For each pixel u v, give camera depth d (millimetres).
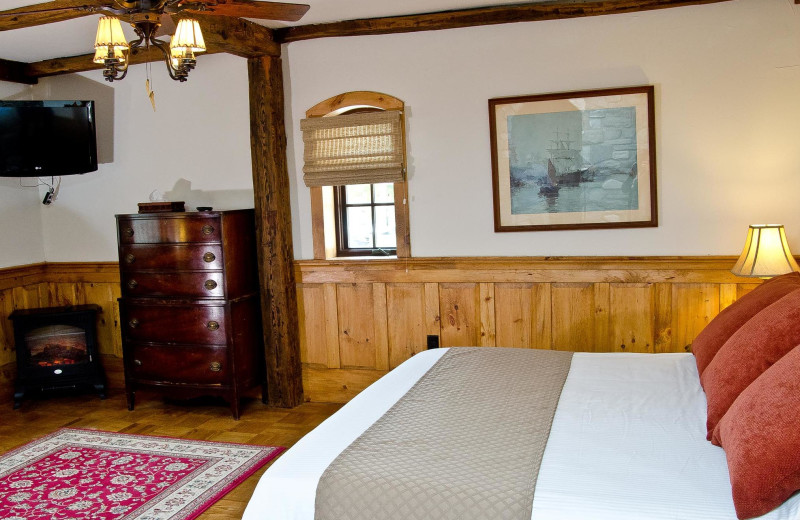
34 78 5297
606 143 4168
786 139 3906
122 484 3627
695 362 3205
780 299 2631
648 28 4035
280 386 4820
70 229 5496
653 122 4070
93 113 5102
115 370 5492
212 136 4977
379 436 2430
